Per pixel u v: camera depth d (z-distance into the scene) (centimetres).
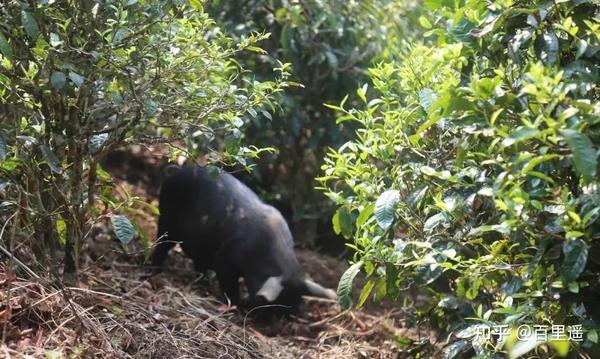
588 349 348
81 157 438
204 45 445
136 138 451
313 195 754
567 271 311
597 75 334
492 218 377
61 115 429
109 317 451
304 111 716
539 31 351
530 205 323
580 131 304
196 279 638
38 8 398
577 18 354
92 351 408
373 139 416
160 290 564
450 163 401
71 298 435
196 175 648
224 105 443
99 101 443
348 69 712
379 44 679
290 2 684
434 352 476
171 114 445
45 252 458
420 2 708
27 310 422
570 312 345
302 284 618
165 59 431
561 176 341
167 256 689
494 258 361
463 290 389
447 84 366
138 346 441
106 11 416
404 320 542
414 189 405
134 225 484
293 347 552
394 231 443
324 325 595
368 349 539
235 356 476
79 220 451
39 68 413
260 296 581
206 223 632
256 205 646
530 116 325
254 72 689
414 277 415
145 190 767
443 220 382
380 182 435
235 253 618
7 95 432
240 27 672
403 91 479
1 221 454
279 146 742
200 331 486
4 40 381
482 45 375
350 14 703
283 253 623
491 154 350
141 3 421
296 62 696
